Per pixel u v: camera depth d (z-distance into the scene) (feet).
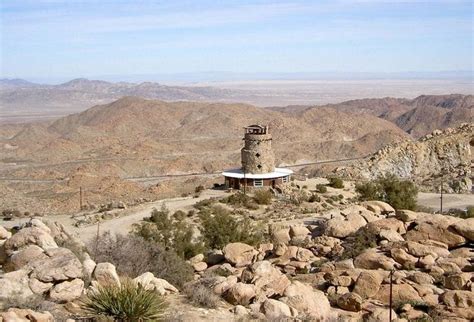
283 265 99.76
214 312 66.95
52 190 414.00
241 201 234.99
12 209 281.54
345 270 85.51
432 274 82.23
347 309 74.13
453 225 93.45
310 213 212.43
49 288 63.10
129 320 58.70
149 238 128.77
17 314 54.95
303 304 70.18
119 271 81.46
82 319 57.82
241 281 80.12
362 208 130.00
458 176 292.20
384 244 96.12
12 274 63.82
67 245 78.89
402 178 305.12
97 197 346.33
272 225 164.86
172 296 73.10
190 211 221.87
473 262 84.53
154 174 604.90
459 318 68.33
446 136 348.18
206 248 134.41
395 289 76.74
